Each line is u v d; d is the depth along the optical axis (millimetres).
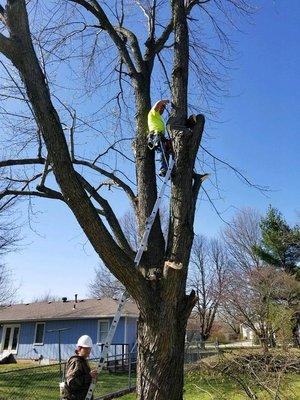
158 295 4137
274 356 6203
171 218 4590
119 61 7523
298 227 27250
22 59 3984
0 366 21438
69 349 23984
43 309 26781
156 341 4031
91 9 5945
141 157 5410
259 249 27531
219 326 30188
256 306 16422
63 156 3875
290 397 6059
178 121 4980
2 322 26266
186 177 4684
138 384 4109
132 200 5531
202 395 7684
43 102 3934
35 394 11922
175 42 5426
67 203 3906
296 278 25328
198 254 36781
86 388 5133
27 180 6266
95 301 26609
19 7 4008
